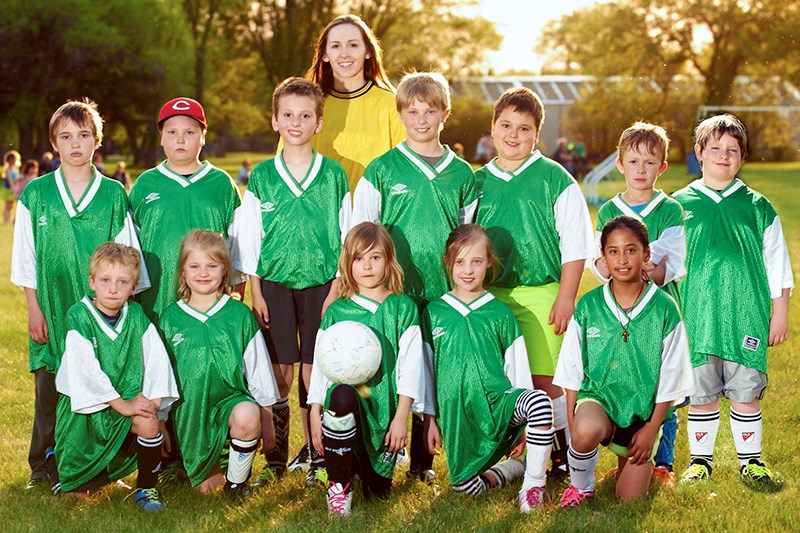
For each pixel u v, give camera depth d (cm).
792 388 616
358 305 439
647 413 420
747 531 382
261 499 438
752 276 461
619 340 425
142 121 4625
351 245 432
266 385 453
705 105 3994
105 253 429
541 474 414
